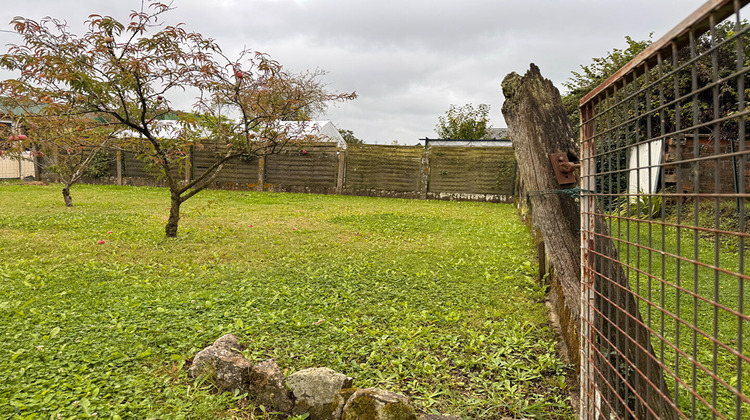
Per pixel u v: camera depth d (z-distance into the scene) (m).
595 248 2.43
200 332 3.73
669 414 2.62
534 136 3.20
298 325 3.94
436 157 18.44
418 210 14.05
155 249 7.11
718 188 1.19
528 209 10.24
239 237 8.32
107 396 2.71
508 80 3.41
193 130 8.23
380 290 5.17
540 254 5.41
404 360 3.34
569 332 3.43
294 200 15.91
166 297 4.71
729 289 5.18
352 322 4.12
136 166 20.14
